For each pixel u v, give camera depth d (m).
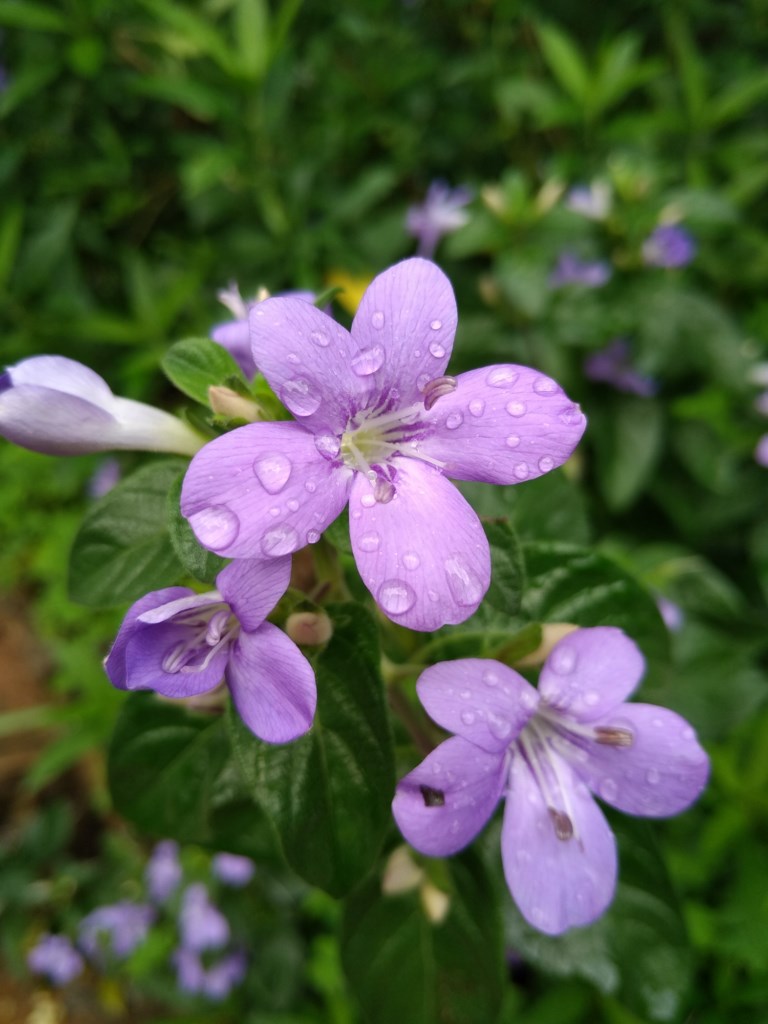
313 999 0.23
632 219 0.22
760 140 0.27
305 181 0.27
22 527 0.31
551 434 0.07
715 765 0.18
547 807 0.08
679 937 0.11
